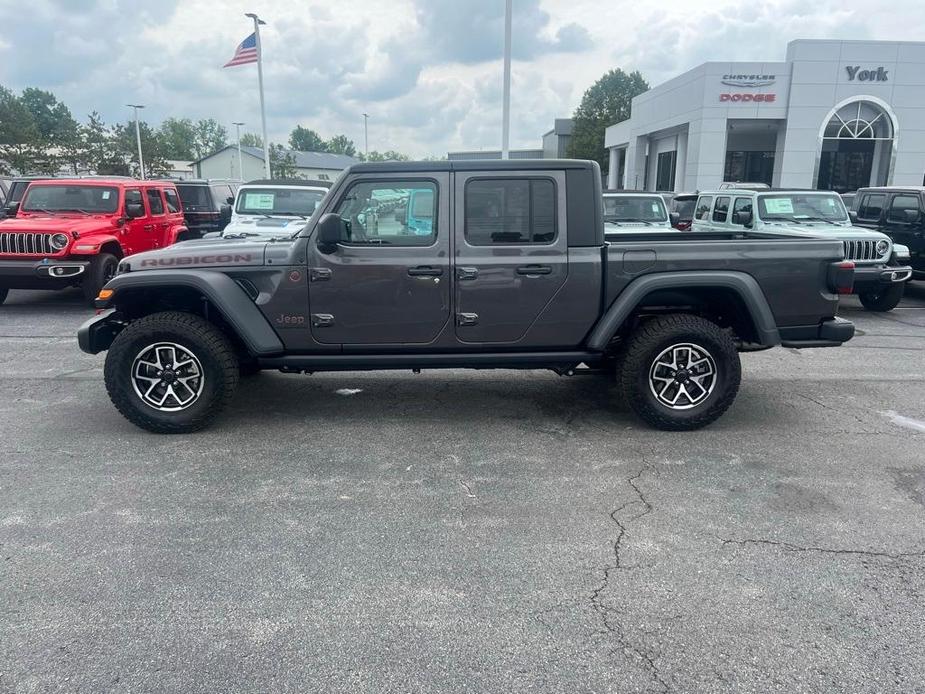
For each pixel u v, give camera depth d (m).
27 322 9.65
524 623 2.92
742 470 4.49
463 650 2.75
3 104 60.53
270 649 2.76
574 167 4.94
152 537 3.62
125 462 4.60
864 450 4.84
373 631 2.87
